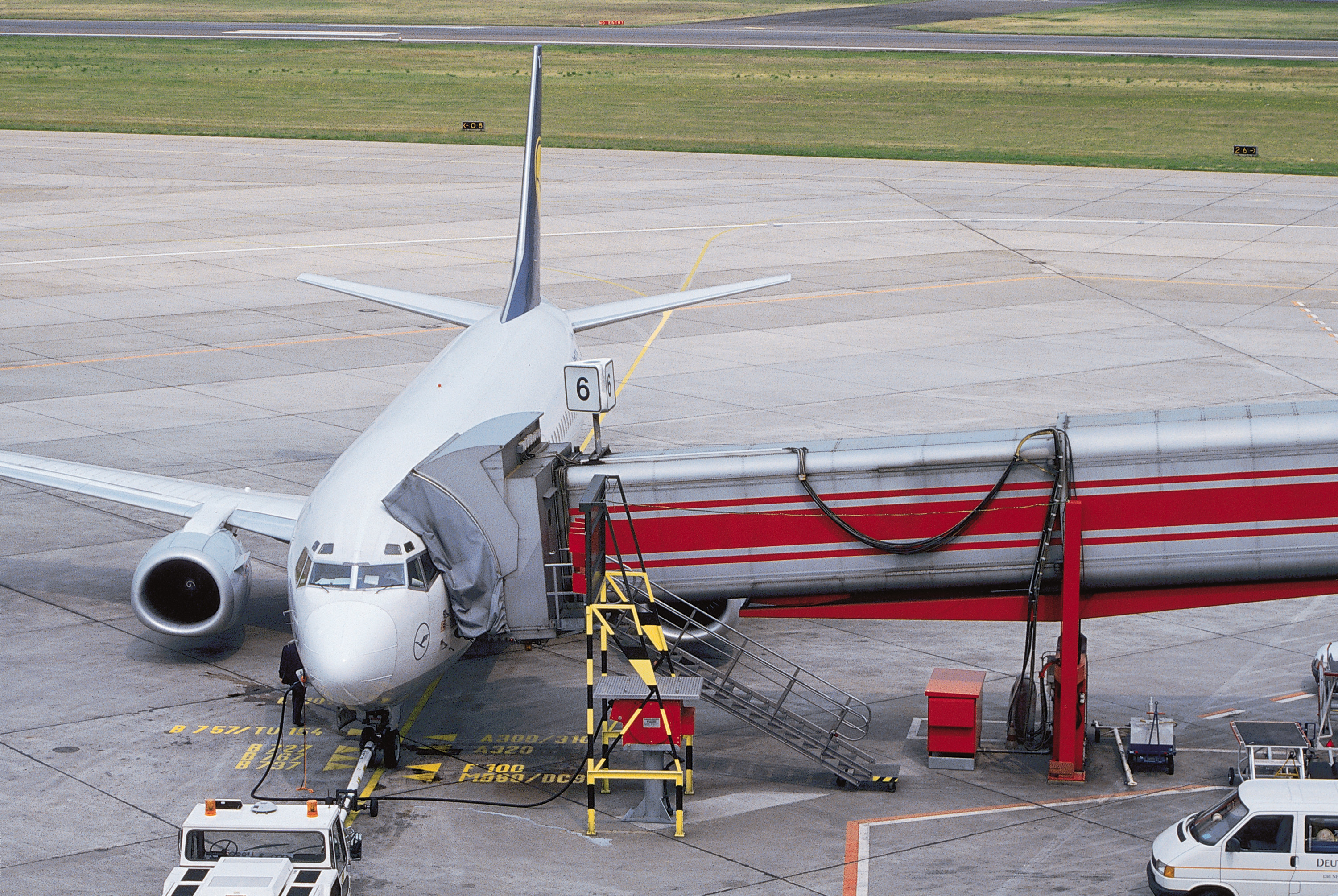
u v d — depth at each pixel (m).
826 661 35.41
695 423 53.09
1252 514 28.70
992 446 29.59
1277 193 102.56
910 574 30.05
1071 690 28.39
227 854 22.28
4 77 161.38
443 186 106.06
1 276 78.12
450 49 189.38
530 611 30.00
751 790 28.53
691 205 99.81
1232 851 22.53
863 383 59.00
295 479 46.47
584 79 166.12
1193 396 56.09
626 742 26.98
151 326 68.81
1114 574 29.31
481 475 29.55
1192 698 32.84
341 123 137.25
